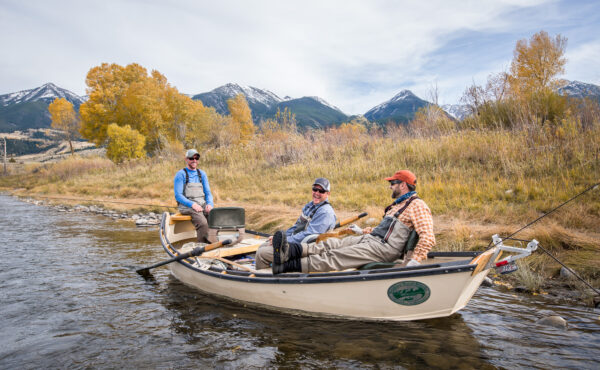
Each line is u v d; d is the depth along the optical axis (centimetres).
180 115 3919
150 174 2300
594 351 339
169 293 541
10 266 693
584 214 698
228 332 402
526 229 673
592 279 508
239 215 667
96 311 469
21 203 2052
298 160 1708
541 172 948
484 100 1555
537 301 472
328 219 494
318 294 423
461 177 1050
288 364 331
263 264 515
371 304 402
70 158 3606
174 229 774
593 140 996
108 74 4134
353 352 349
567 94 1343
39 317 450
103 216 1470
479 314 430
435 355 338
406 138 1534
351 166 1407
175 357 348
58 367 333
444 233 740
